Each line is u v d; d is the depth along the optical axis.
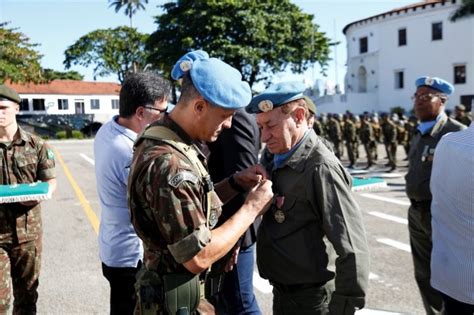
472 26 38.78
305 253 2.17
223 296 2.82
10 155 3.32
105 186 2.70
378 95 45.16
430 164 3.45
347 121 16.09
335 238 2.01
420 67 41.97
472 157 2.03
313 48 34.28
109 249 2.74
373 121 16.12
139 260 2.76
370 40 46.09
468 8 34.12
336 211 2.03
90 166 16.53
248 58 31.50
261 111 2.13
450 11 39.66
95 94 55.75
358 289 1.99
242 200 2.65
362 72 47.69
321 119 19.31
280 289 2.29
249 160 2.79
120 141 2.66
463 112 14.17
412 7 41.97
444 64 40.66
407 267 5.11
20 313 3.38
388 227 7.06
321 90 45.94
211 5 31.64
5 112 3.26
